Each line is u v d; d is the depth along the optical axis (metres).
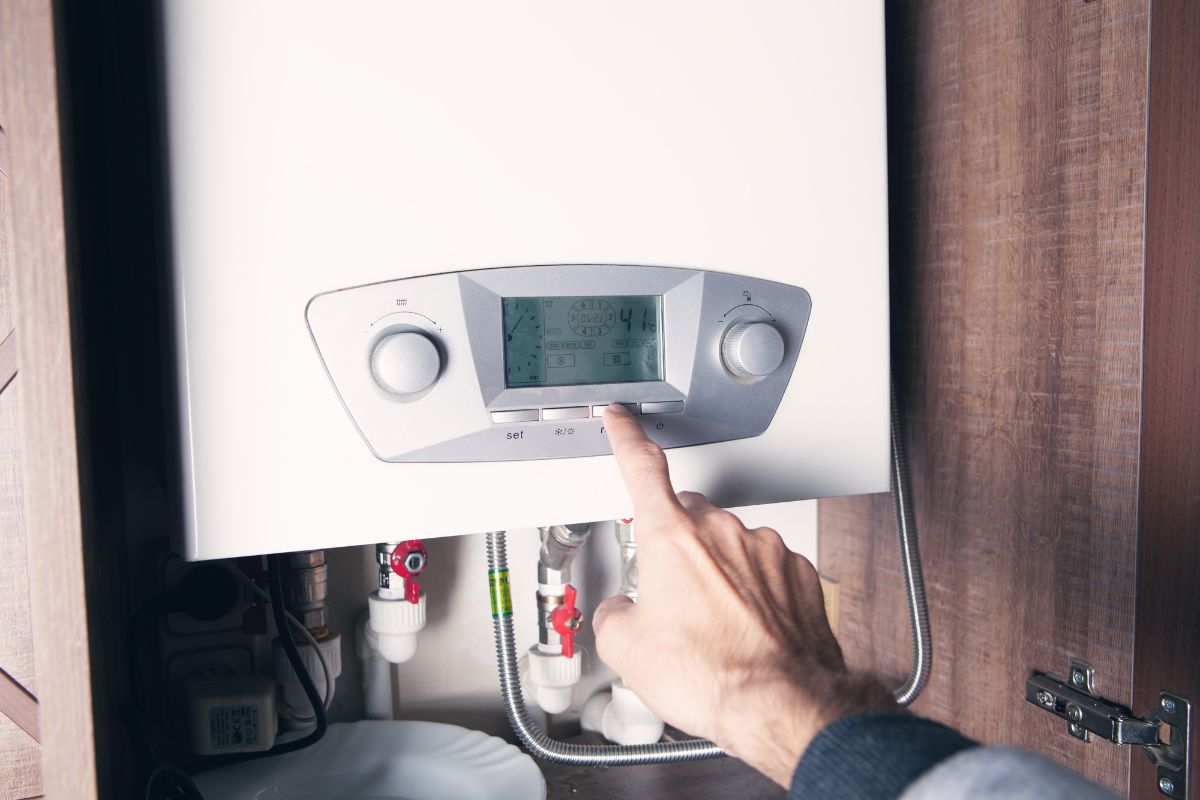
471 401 0.65
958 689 0.90
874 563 1.01
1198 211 0.64
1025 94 0.79
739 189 0.71
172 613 0.83
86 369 0.57
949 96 0.88
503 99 0.64
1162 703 0.68
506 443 0.66
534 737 0.82
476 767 0.82
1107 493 0.73
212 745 0.81
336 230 0.61
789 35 0.72
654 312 0.70
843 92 0.74
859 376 0.77
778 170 0.72
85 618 0.51
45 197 0.49
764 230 0.72
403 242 0.62
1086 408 0.75
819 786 0.43
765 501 0.74
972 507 0.88
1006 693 0.84
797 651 0.54
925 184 0.92
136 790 0.75
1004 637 0.84
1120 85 0.70
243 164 0.59
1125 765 0.72
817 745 0.44
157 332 0.70
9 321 0.52
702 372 0.71
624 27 0.67
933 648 0.94
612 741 0.95
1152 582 0.69
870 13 0.75
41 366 0.50
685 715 0.55
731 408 0.72
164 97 0.57
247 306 0.59
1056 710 0.77
